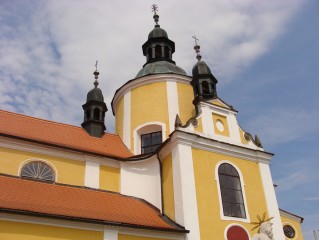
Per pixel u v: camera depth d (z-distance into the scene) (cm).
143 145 2308
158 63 2683
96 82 2622
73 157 1919
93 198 1689
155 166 1934
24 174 1764
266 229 1399
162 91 2405
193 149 1812
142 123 2322
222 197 1761
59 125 2233
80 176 1881
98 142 2216
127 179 1983
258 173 1948
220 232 1641
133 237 1434
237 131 2047
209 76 2242
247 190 1848
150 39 2847
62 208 1424
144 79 2470
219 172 1828
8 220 1245
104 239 1369
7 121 2025
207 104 2039
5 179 1625
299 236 2230
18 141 1806
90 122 2336
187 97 2414
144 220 1559
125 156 2150
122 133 2392
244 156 1958
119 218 1482
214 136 1936
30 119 2158
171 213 1688
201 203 1672
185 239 1540
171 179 1769
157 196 1828
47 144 1855
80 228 1349
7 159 1752
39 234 1273
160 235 1495
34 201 1422
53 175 1827
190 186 1688
